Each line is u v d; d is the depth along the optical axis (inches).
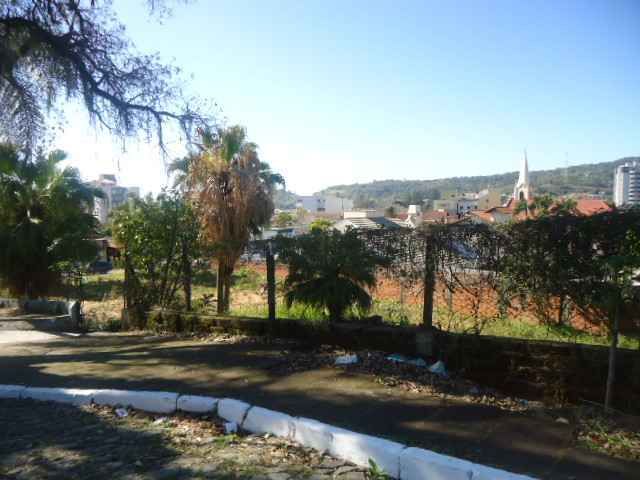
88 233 663.8
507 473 140.3
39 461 163.8
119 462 161.9
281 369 249.1
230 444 176.1
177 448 172.9
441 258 254.4
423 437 168.7
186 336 356.8
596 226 209.2
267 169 619.5
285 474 152.1
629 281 186.7
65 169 671.8
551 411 196.9
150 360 282.0
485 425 179.0
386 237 273.4
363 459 159.2
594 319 216.1
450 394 212.7
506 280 233.8
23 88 453.4
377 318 288.8
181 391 221.6
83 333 426.0
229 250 462.9
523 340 229.3
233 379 235.9
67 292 662.5
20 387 240.8
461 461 147.8
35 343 373.4
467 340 242.4
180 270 416.2
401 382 225.9
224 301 464.4
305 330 303.3
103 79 447.5
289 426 179.9
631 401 201.6
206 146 541.3
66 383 246.4
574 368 215.6
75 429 193.3
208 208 538.6
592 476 142.2
